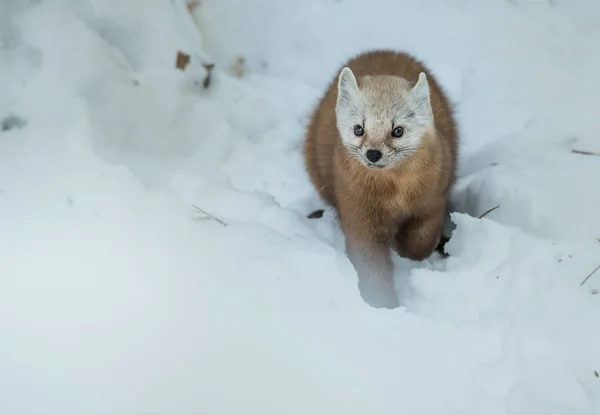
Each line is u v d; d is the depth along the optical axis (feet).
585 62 35.42
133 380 22.22
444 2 37.52
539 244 26.40
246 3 38.60
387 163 26.09
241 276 25.39
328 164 30.63
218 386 22.11
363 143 26.21
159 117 33.32
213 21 38.47
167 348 23.12
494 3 37.29
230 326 23.76
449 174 29.12
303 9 38.14
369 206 28.30
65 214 27.96
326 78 37.09
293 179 33.22
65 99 31.17
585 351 23.00
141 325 23.80
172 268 25.77
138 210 28.12
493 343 23.36
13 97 31.53
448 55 36.58
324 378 22.38
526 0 37.24
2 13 33.50
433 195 28.25
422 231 29.55
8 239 26.84
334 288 25.14
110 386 22.06
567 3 37.01
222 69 37.70
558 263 25.79
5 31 33.30
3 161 29.66
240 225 27.81
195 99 34.45
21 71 32.24
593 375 22.47
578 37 36.14
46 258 26.11
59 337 23.40
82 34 32.68
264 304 24.47
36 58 32.63
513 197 29.99
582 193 29.53
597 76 34.81
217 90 35.86
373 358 22.97
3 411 21.35
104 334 23.52
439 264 30.14
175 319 23.99
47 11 33.06
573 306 24.36
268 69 37.88
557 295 24.79
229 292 24.84
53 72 31.76
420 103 26.61
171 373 22.41
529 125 33.81
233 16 38.52
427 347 23.34
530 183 30.30
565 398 21.88
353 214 28.68
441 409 21.63
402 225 29.66
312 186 33.01
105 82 32.50
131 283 25.22
